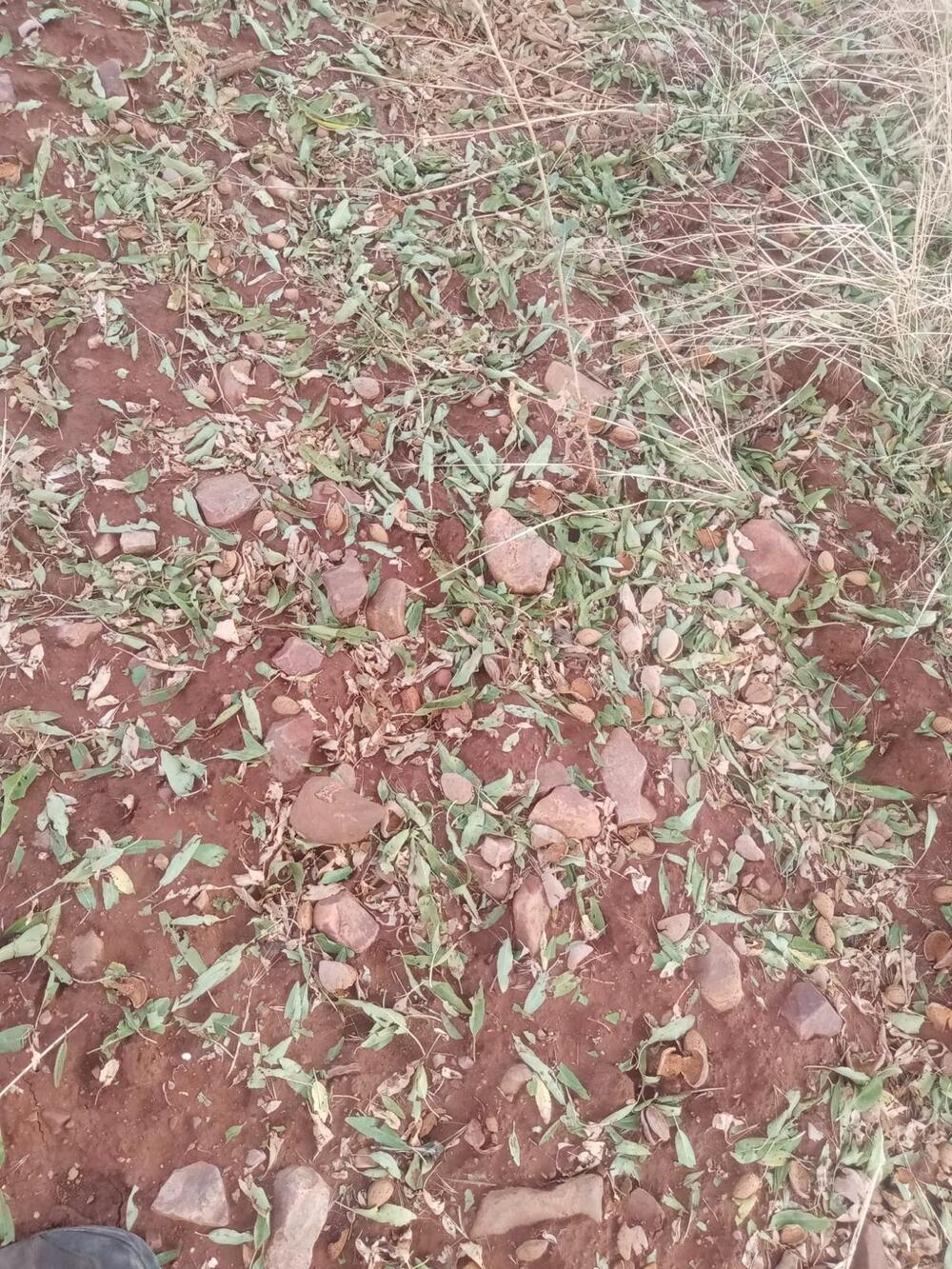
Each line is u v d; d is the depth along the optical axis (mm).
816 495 1857
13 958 1220
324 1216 1189
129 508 1518
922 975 1520
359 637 1525
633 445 1842
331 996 1305
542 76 2344
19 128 1755
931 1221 1358
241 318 1762
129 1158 1180
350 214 1974
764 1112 1364
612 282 2062
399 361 1819
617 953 1396
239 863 1342
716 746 1596
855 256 2021
